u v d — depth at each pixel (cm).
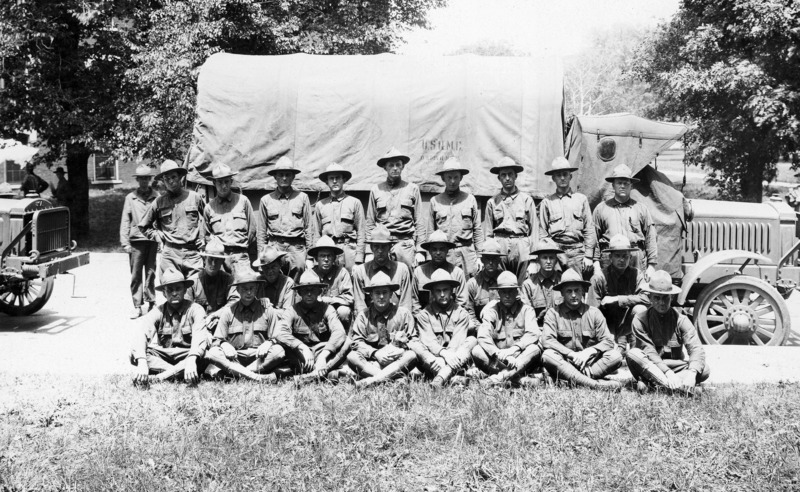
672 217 1038
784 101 1983
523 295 917
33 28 1995
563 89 1095
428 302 935
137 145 1984
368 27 2403
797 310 1353
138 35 2133
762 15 1938
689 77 2111
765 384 826
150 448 661
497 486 603
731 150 2180
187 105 1894
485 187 1091
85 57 2136
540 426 699
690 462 638
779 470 622
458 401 755
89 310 1255
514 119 1086
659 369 793
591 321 827
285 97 1112
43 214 1144
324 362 821
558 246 964
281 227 991
